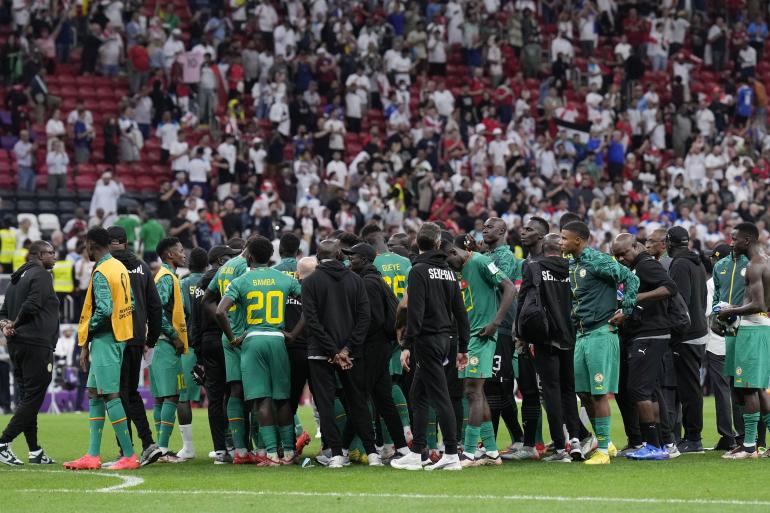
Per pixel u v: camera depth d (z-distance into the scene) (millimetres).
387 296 28969
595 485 24781
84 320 28906
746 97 91500
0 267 59438
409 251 34594
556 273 28609
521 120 82375
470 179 73688
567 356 29062
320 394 28500
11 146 71188
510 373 30297
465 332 27609
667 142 87250
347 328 28203
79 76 76562
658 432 30078
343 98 79500
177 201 67188
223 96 76125
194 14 80750
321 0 82875
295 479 26141
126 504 22703
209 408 30266
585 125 80812
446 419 27484
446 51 87812
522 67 88312
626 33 93812
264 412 29062
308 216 64188
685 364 32125
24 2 75688
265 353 28844
